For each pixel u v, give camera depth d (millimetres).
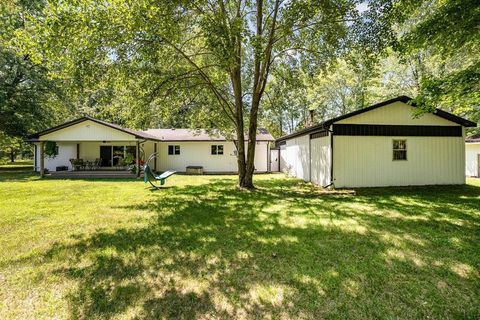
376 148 10258
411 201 7605
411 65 18203
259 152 18797
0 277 3166
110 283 3029
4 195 8789
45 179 13742
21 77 19531
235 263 3553
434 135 10594
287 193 9336
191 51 10602
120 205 7246
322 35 9297
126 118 10531
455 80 6938
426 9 9906
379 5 7438
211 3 8406
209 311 2518
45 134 14531
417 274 3215
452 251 3904
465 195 8469
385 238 4492
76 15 5805
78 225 5332
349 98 26156
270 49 9602
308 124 16828
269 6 10000
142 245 4219
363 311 2512
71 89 7363
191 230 5004
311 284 2998
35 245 4219
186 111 12062
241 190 10094
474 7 6082
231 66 7273
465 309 2525
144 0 5898
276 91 12375
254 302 2660
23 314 2465
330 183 10078
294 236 4633
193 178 14539
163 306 2592
